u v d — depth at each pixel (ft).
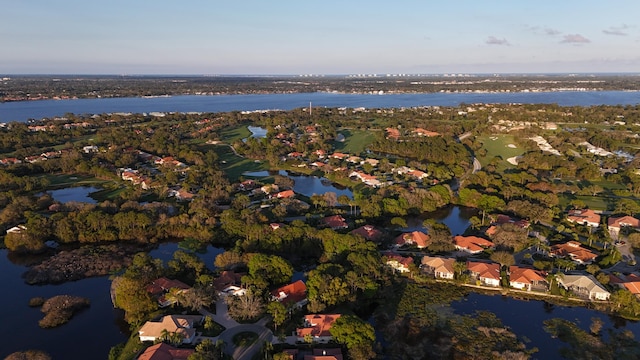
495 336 383.24
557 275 455.22
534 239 553.64
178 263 471.21
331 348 354.13
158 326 369.09
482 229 616.39
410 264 485.15
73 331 397.39
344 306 422.00
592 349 367.25
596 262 507.71
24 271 510.99
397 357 358.84
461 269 473.67
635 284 443.73
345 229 595.88
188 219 613.52
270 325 390.42
